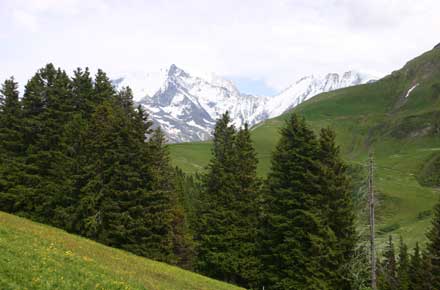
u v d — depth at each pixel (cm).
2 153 6175
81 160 5700
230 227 5781
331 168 4978
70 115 6216
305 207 5019
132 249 5328
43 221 5838
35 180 5916
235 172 6050
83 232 5428
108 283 2192
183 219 6206
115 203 5400
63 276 2020
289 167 5284
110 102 6169
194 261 6100
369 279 4162
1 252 2036
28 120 6059
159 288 2783
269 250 5403
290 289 4816
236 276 5859
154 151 5859
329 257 4625
